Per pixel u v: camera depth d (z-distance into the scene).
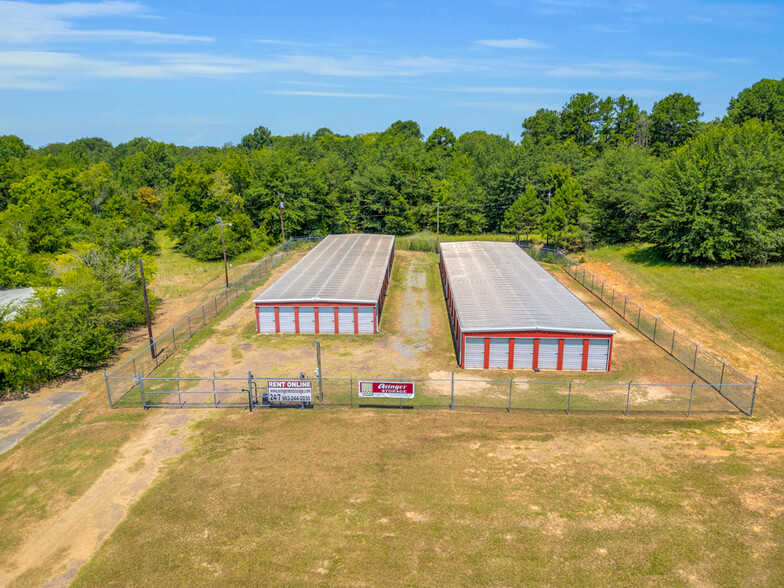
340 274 52.66
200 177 97.31
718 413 29.11
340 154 159.25
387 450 25.77
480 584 17.58
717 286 52.16
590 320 37.06
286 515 21.23
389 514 21.12
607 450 25.34
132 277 50.12
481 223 103.31
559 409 29.84
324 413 29.83
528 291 44.84
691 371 35.03
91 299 39.78
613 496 21.86
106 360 39.41
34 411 31.45
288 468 24.48
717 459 24.39
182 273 71.31
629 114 154.75
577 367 35.81
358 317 43.53
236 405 31.12
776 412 29.12
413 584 17.67
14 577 18.61
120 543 20.08
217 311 50.75
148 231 90.69
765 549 18.72
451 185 109.56
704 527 19.94
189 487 23.31
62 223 80.56
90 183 102.69
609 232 81.94
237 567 18.62
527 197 86.50
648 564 18.23
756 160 57.06
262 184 95.12
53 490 23.52
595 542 19.33
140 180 151.25
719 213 57.97
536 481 22.98
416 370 36.09
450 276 51.22
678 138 140.25
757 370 34.88
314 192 96.50
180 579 18.22
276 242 92.38
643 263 64.25
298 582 17.88
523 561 18.52
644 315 47.00
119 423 29.27
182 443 27.06
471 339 35.97
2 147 153.12
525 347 35.88
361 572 18.22
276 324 44.25
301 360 38.16
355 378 34.69
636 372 35.09
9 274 60.31
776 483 22.39
